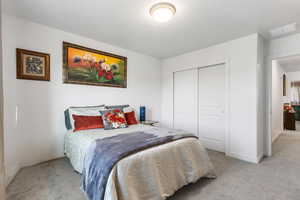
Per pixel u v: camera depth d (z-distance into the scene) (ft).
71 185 5.82
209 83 10.68
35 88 7.44
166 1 5.65
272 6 5.92
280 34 8.41
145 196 4.45
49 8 6.20
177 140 5.98
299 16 6.62
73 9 6.26
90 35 8.80
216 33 8.34
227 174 6.89
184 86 12.21
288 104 19.17
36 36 7.43
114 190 3.94
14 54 6.77
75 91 8.77
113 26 7.70
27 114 7.20
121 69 10.87
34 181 6.06
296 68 17.35
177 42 9.70
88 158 5.12
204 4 5.81
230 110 9.25
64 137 8.17
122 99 11.02
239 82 8.88
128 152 4.58
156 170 4.76
